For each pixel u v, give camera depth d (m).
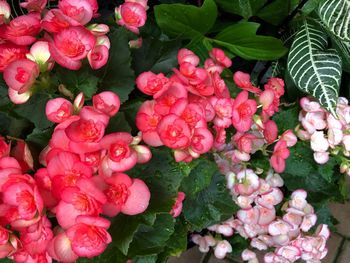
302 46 0.77
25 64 0.46
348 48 0.77
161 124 0.46
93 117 0.44
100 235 0.42
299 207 0.72
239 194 0.70
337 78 0.73
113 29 0.58
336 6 0.71
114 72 0.54
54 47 0.46
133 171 0.53
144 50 0.59
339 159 0.72
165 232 0.56
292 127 0.73
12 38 0.48
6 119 0.55
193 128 0.48
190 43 0.76
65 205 0.42
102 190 0.44
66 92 0.49
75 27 0.47
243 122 0.55
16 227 0.43
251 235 0.74
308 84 0.73
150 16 0.77
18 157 0.48
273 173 0.71
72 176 0.43
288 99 0.84
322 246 0.73
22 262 0.47
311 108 0.70
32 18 0.49
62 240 0.45
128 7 0.58
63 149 0.44
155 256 0.60
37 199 0.41
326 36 0.78
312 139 0.69
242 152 0.64
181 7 0.69
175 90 0.49
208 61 0.58
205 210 0.69
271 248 0.78
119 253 0.53
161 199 0.53
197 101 0.51
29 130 0.55
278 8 0.80
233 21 0.88
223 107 0.53
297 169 0.74
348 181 1.08
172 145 0.46
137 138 0.48
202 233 0.88
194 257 1.02
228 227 0.77
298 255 0.73
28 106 0.50
